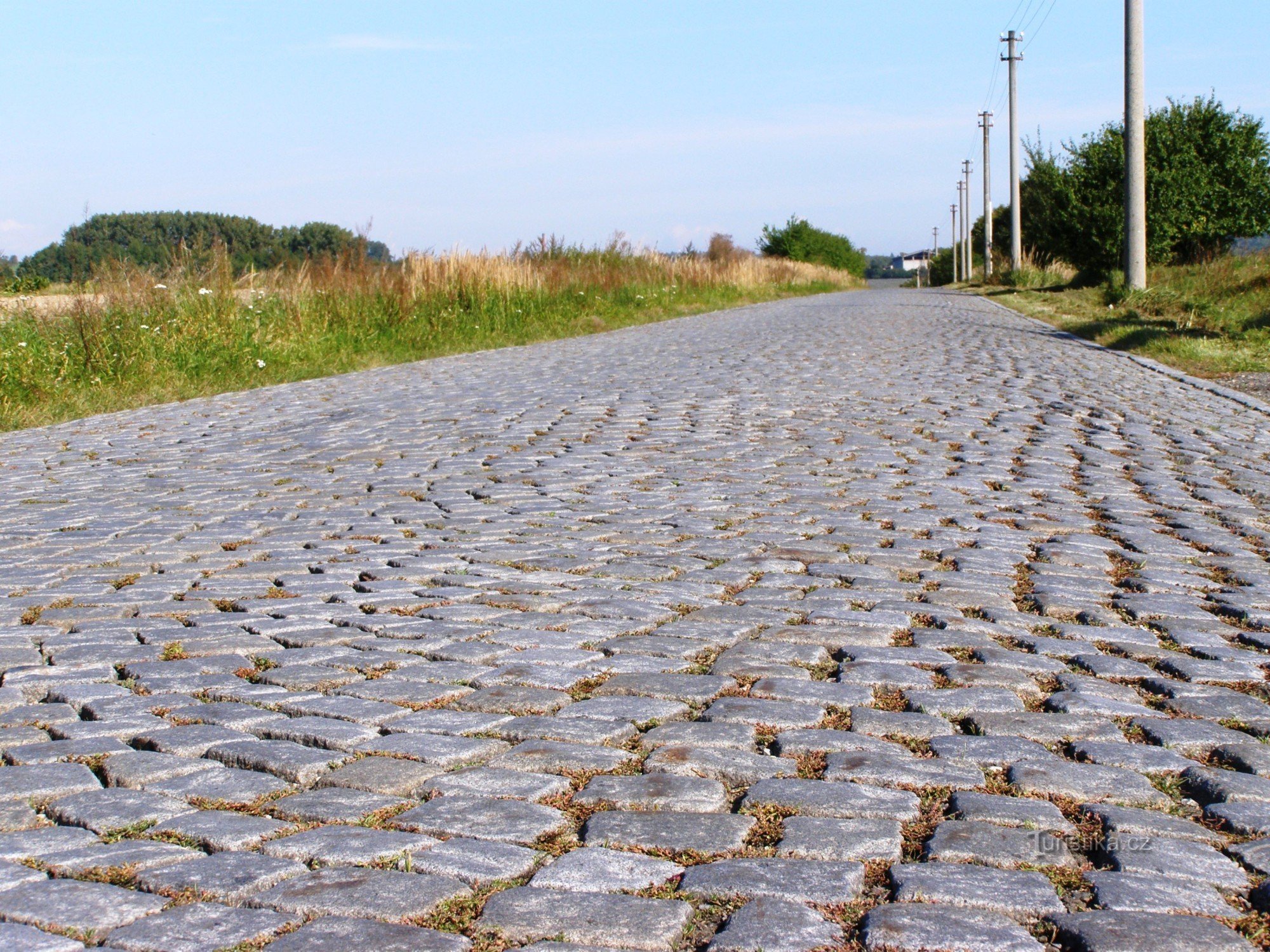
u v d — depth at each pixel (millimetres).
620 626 3689
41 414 9352
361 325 15273
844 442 7242
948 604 3900
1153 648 3467
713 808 2428
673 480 6137
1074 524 5102
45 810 2449
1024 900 2051
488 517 5332
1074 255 33219
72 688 3176
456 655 3408
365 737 2809
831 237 77875
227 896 2084
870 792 2494
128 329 11484
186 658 3432
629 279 25062
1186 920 1982
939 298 33469
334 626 3725
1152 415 8320
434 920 2002
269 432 8328
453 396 10203
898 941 1915
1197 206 30984
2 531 5273
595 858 2209
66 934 1959
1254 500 5570
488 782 2553
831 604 3898
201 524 5328
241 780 2584
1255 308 15914
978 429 7711
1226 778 2527
